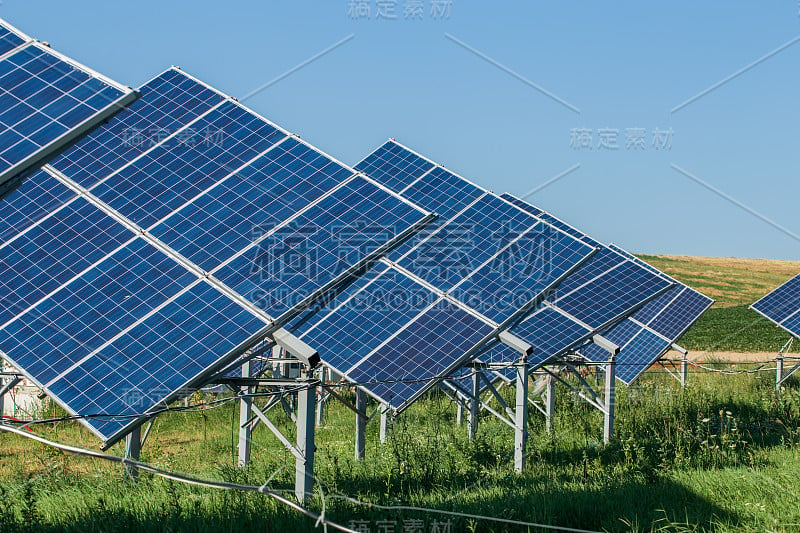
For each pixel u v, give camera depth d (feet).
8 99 42.57
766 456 61.00
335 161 44.98
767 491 46.65
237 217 41.09
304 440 39.70
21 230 39.06
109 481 46.55
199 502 37.81
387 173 80.79
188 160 44.55
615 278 79.36
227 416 86.38
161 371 33.42
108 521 35.19
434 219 41.42
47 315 34.91
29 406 86.53
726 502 44.60
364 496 44.14
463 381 83.56
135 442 46.62
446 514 39.52
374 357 52.03
